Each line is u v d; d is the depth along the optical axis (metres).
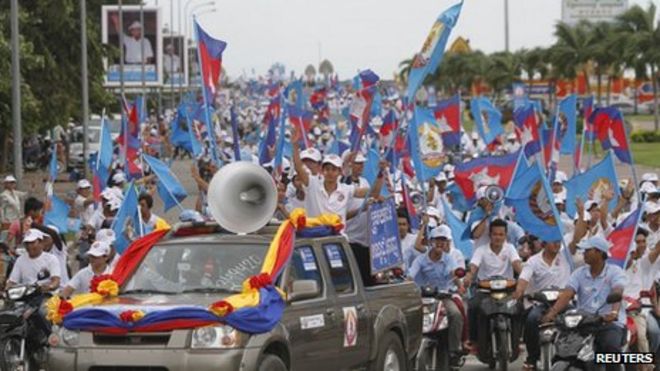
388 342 23.52
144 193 31.97
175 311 19.27
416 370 25.97
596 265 22.20
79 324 19.67
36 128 83.19
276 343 19.98
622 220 26.52
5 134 84.19
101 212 34.19
